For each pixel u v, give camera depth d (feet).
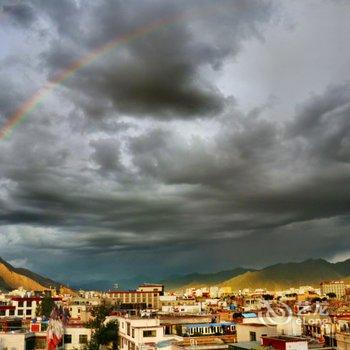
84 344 340.18
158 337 287.48
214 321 337.93
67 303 640.99
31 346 315.58
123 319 333.21
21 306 582.76
